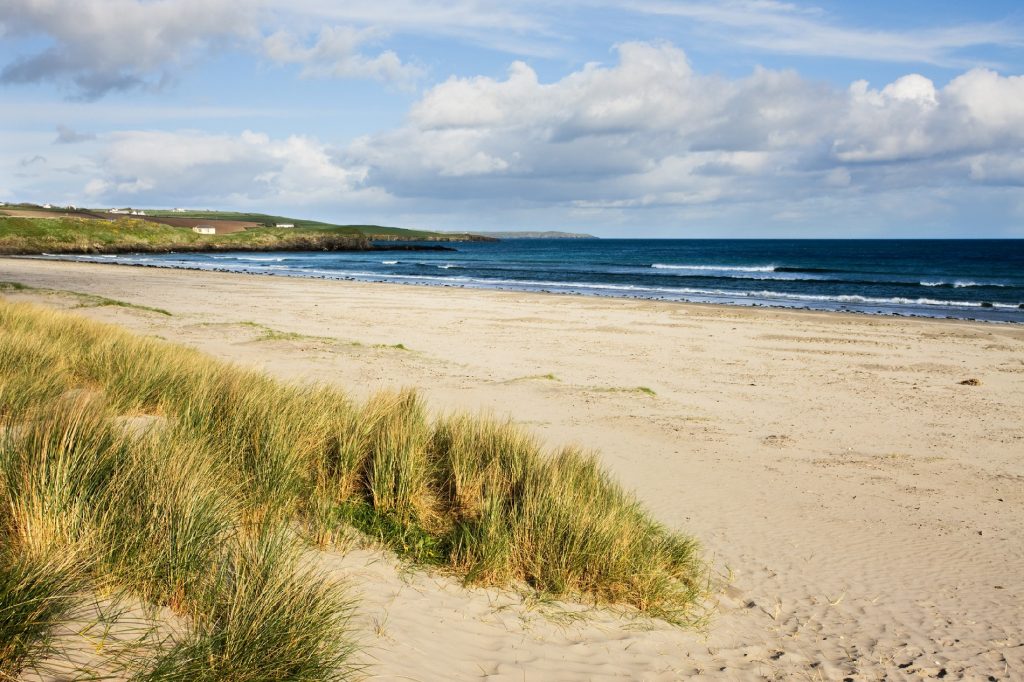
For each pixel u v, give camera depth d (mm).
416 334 21172
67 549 3273
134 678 2668
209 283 40938
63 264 58375
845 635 4945
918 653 4711
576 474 6516
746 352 19219
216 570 3617
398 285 42812
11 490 3730
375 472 5840
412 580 4570
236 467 5305
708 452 9930
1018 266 76875
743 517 7402
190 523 3742
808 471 9281
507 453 6531
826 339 21812
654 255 115000
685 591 5309
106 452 4367
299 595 3355
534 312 28016
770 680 4148
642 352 18844
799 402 13508
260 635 3025
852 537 7004
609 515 5582
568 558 5031
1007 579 6133
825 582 5898
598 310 29125
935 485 8906
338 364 14992
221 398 7375
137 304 27656
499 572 4867
